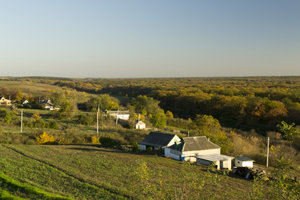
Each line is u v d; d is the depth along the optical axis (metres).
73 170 29.88
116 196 22.33
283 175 10.99
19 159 33.19
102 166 33.12
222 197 23.86
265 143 60.12
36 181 24.95
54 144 51.72
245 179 33.19
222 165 40.34
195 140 46.47
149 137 53.25
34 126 67.06
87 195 22.16
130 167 33.47
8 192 19.80
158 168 34.22
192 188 15.88
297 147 53.44
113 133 62.72
